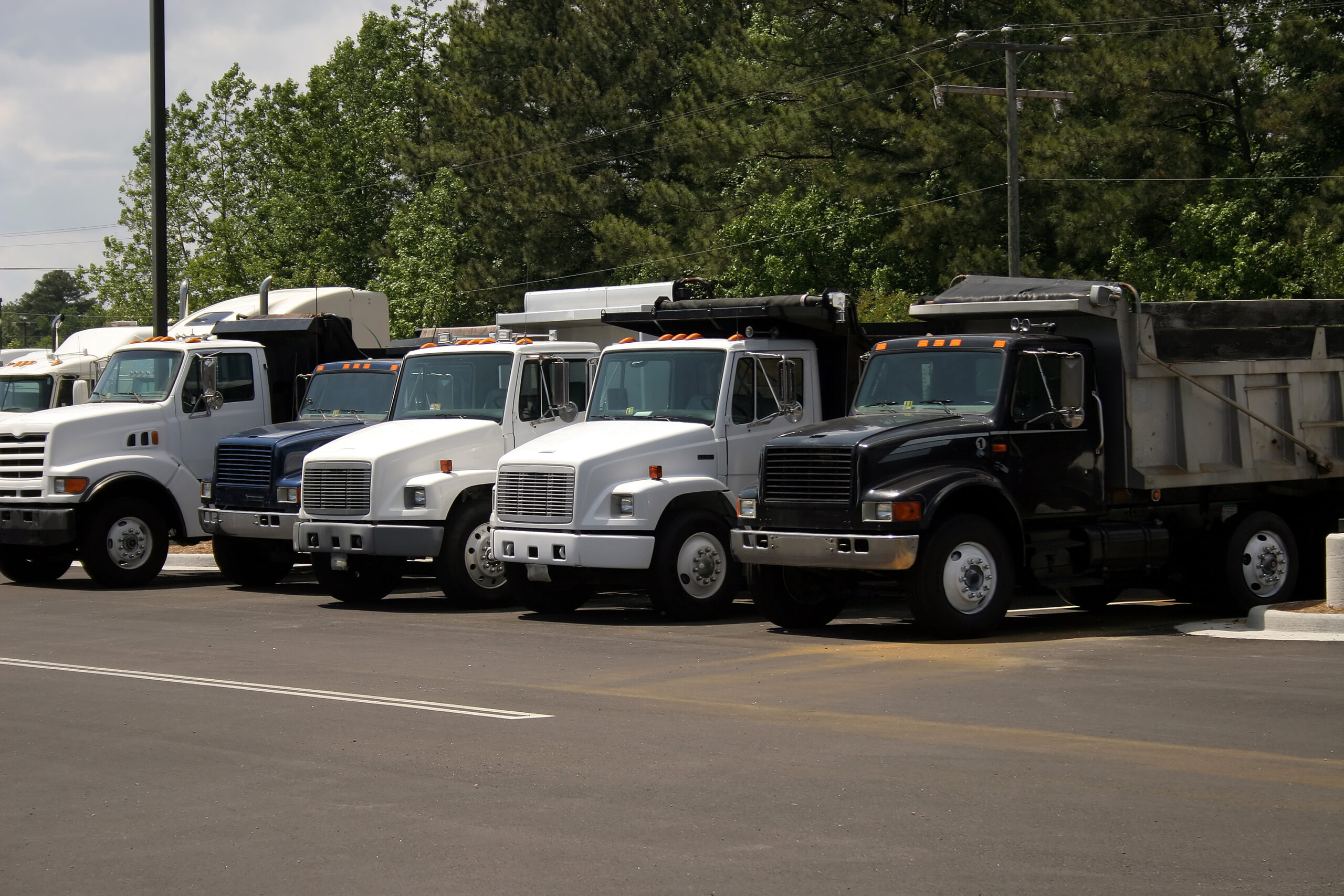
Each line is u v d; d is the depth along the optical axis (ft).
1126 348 71.20
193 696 52.85
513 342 87.86
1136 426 71.77
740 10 289.53
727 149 237.45
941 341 71.72
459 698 52.08
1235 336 74.74
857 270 213.25
